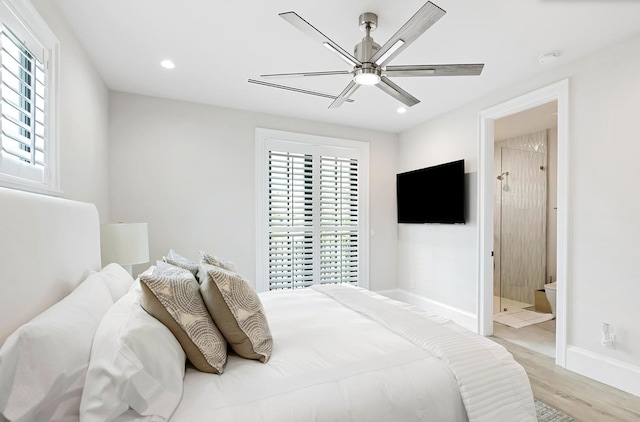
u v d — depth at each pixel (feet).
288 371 4.08
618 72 7.48
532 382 7.77
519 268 15.85
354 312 6.66
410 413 3.81
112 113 10.45
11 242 3.43
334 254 14.15
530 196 15.55
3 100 4.23
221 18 6.73
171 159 11.25
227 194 12.14
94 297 4.28
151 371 3.24
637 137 7.18
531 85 9.43
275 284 12.98
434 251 13.33
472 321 11.41
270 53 8.20
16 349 2.79
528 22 6.70
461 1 6.02
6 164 4.36
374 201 15.11
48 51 5.71
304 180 13.57
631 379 7.20
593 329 7.95
